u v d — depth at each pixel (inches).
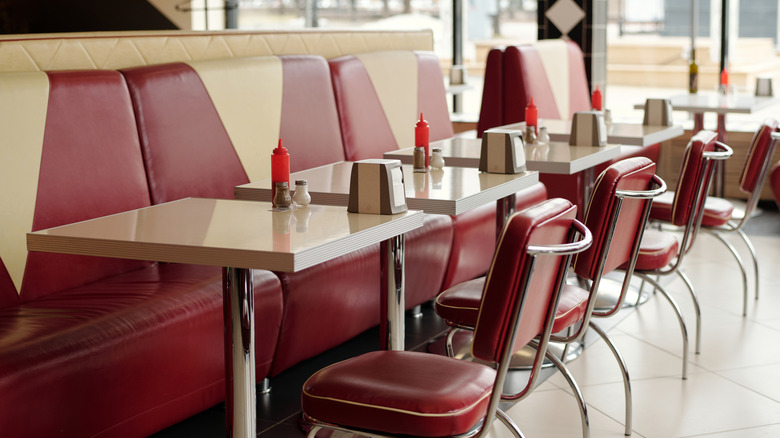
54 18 315.9
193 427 112.4
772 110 276.2
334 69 168.4
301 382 128.6
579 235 98.2
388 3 300.5
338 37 181.0
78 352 91.4
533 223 69.8
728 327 154.5
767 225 234.4
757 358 139.6
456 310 104.2
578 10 272.7
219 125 136.6
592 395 124.9
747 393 125.8
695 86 253.9
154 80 127.1
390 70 185.8
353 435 109.7
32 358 87.4
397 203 92.6
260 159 143.3
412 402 74.4
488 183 112.3
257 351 116.0
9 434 85.1
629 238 104.2
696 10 271.0
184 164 129.1
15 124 107.4
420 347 143.6
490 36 296.8
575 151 141.1
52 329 93.3
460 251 163.2
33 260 107.4
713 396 124.6
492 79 218.4
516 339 73.5
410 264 147.4
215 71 138.6
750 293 174.9
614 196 94.7
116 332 95.7
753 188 157.8
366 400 75.7
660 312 163.0
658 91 278.1
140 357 98.0
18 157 107.2
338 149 163.9
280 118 149.8
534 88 218.7
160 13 310.2
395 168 92.8
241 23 308.8
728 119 280.7
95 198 115.2
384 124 179.2
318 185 110.7
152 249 78.6
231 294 85.8
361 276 137.3
